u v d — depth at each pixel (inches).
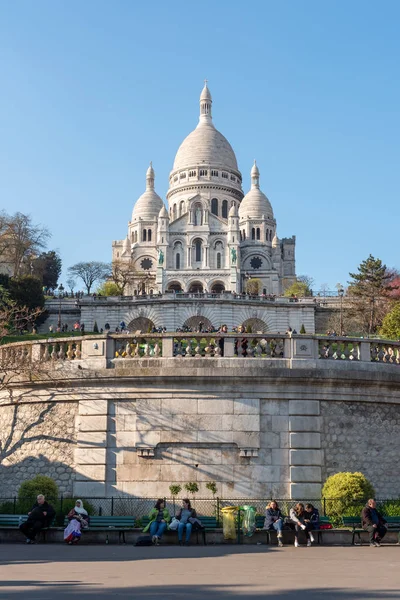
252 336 930.1
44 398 960.3
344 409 938.7
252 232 6638.8
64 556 698.2
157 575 571.2
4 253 3929.6
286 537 830.5
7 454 979.3
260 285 5575.8
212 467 901.2
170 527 816.3
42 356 976.3
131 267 5354.3
